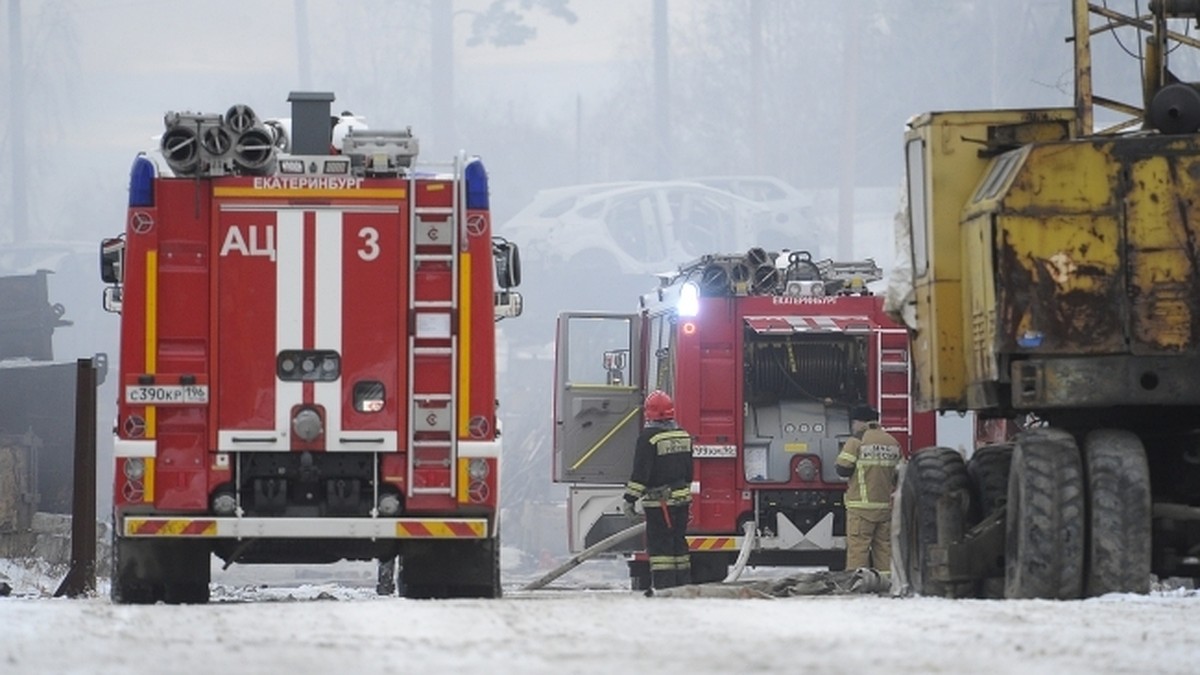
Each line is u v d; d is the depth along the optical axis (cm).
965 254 4397
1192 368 4094
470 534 4638
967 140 4456
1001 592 4406
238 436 4622
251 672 2559
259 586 7975
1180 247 4097
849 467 6725
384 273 4659
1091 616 3431
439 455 4650
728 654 2767
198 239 4641
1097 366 4106
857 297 7106
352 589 7300
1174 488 4531
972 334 4338
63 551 9162
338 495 4650
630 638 3019
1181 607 3647
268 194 4647
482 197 4672
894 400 7100
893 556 4881
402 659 2716
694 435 7038
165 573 4744
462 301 4662
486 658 2728
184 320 4631
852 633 3097
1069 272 4100
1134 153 4112
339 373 4644
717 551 7031
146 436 4619
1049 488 4056
